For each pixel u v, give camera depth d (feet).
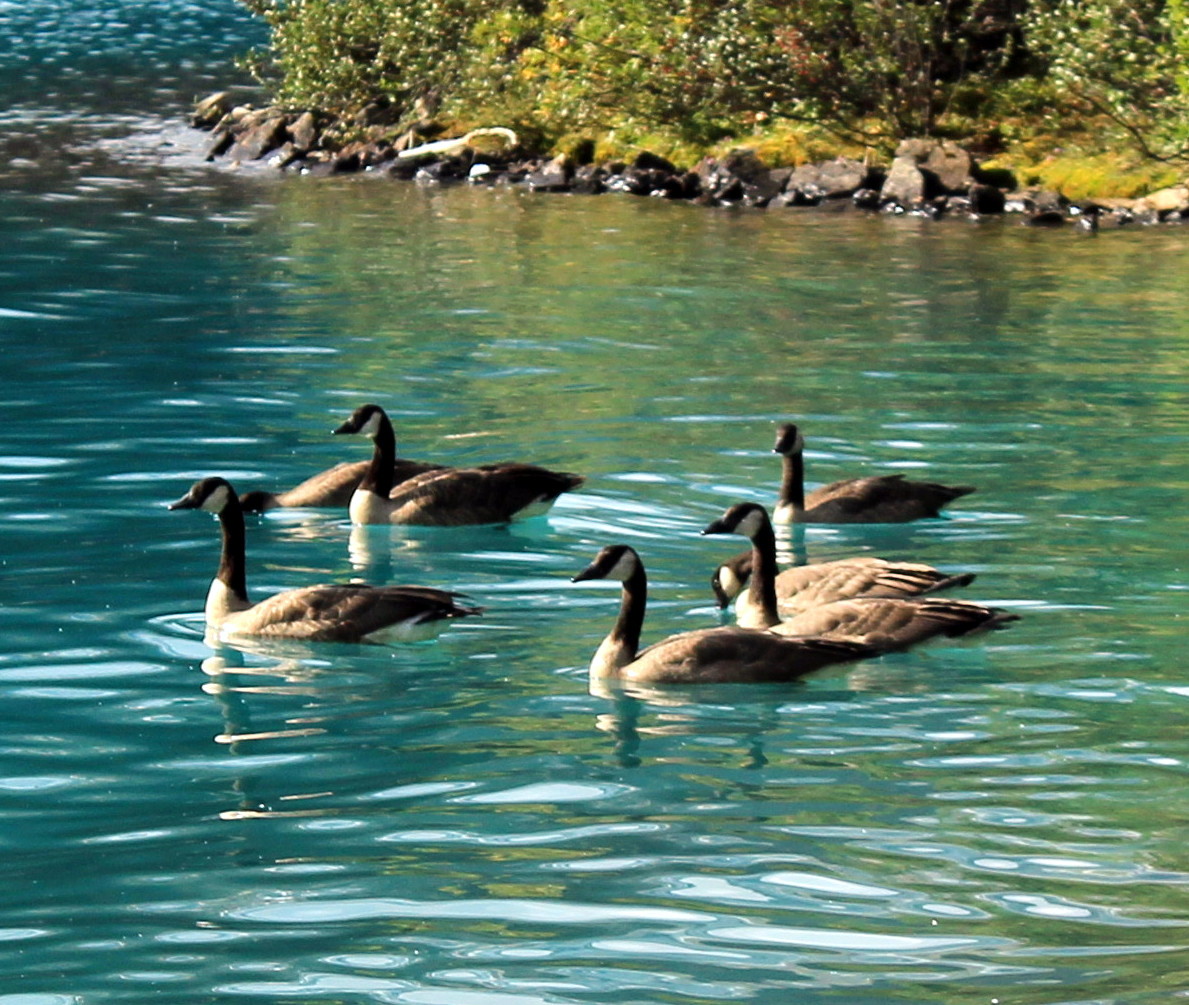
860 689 40.86
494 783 35.22
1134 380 74.08
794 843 32.27
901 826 33.01
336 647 44.16
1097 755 36.42
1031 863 31.40
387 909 29.84
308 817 33.65
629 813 33.71
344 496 57.93
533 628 45.68
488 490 56.18
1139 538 52.49
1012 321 86.84
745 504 45.37
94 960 28.12
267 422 67.46
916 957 28.04
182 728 38.45
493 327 85.35
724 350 80.64
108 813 33.91
